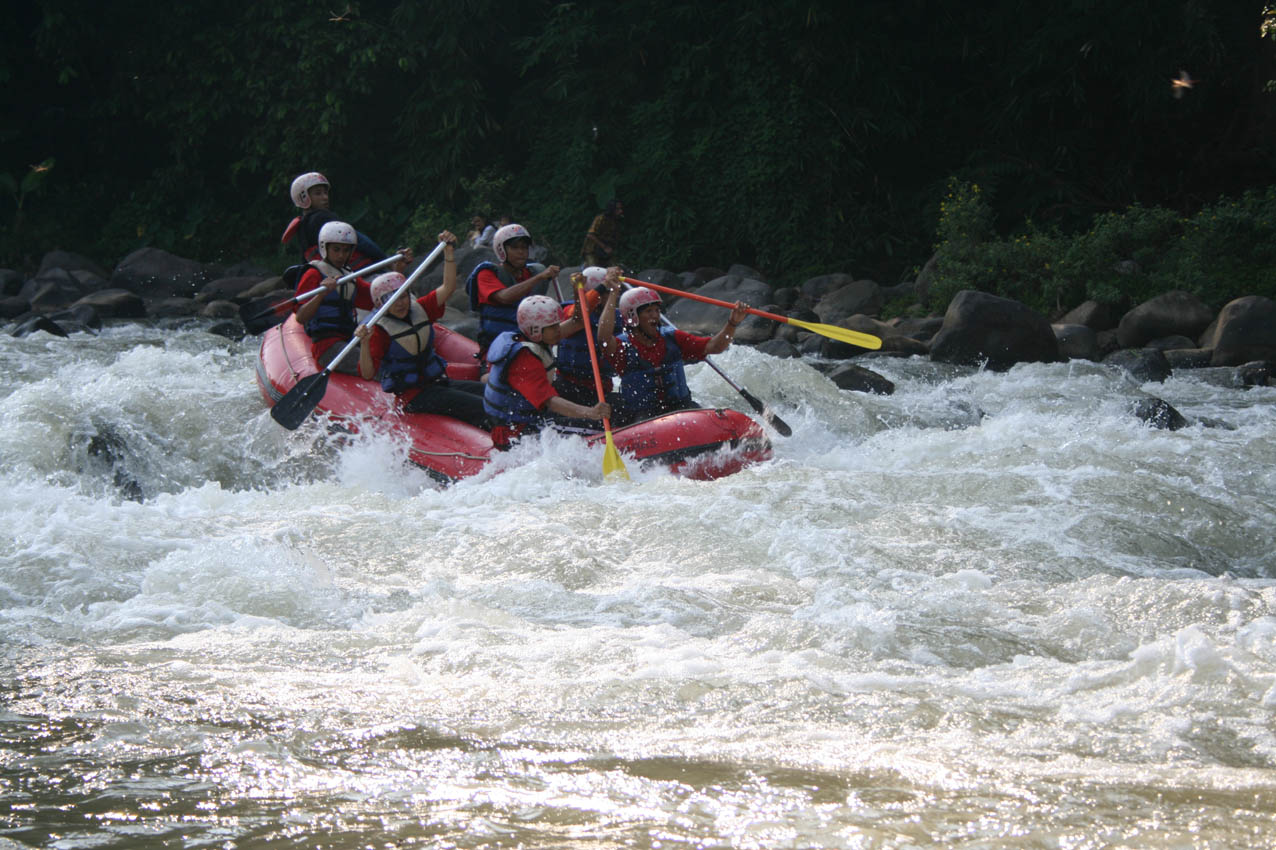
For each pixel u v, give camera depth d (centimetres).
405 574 729
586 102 3012
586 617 631
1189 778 394
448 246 1129
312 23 2988
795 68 2923
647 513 839
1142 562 770
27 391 1163
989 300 1772
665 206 2956
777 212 2903
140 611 628
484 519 842
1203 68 2808
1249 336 1806
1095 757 418
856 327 1995
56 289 2583
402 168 3105
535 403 1006
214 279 2744
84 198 3148
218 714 464
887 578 708
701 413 1029
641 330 1084
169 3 3053
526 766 405
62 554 706
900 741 434
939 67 3033
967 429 1155
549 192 3028
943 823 353
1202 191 2959
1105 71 2827
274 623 617
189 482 1116
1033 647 569
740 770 400
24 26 3150
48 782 391
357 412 1105
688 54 2947
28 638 581
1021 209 2919
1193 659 508
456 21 2989
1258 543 826
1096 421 1220
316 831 349
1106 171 2981
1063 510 855
